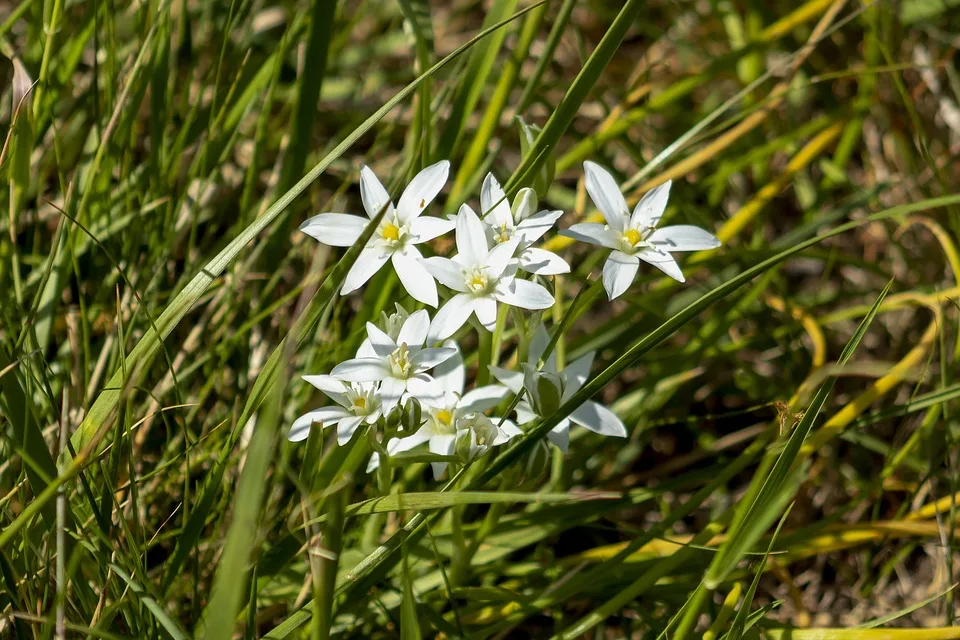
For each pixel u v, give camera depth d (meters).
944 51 0.96
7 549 0.76
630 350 0.75
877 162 0.94
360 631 0.80
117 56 0.86
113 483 0.76
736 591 0.77
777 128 0.97
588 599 0.81
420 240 0.75
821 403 0.74
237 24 0.88
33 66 0.85
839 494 0.87
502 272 0.75
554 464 0.83
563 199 0.93
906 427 0.88
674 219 0.89
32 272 0.83
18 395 0.74
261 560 0.79
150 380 0.83
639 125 0.96
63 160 0.88
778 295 0.89
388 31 1.08
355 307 0.89
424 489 0.82
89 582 0.78
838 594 0.85
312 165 0.90
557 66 1.04
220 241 0.86
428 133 0.82
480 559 0.81
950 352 0.86
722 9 1.00
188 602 0.79
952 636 0.77
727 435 0.90
